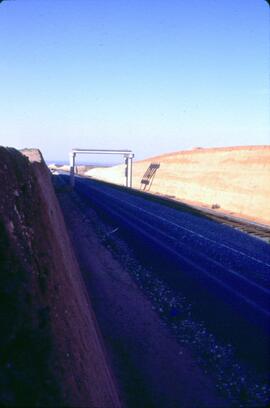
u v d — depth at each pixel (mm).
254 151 65688
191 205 56969
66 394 5891
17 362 5668
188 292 17969
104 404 8586
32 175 15508
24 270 7387
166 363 12273
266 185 52688
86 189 76125
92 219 39844
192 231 32281
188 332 14234
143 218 39656
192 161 83625
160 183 88125
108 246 28000
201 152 84938
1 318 6125
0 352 5680
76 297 11977
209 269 21281
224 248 26016
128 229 33312
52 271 9648
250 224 37750
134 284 19781
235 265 21984
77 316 10102
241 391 10578
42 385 5574
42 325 6660
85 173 191375
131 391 10875
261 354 12211
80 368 7465
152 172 98938
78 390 6633
